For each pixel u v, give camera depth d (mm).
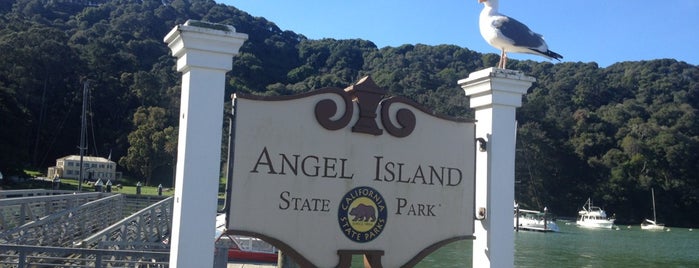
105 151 76562
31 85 73125
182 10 121625
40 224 13188
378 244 4715
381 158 4785
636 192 84625
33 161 71562
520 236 55438
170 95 83062
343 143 4648
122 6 118250
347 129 4672
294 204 4438
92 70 82750
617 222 84250
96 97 78750
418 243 4871
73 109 76562
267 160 4379
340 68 113750
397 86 92812
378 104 4766
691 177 86062
